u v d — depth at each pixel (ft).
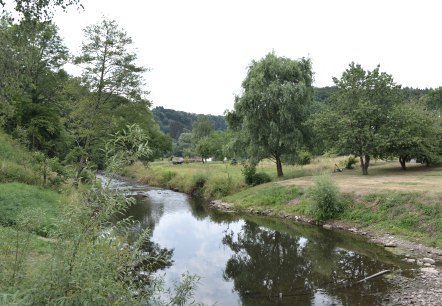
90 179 14.75
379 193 67.56
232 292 37.06
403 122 95.45
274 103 98.37
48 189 68.74
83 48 85.25
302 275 42.09
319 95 174.40
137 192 113.91
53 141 114.01
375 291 36.27
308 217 72.02
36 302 11.55
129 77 89.10
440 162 108.27
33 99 118.21
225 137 218.38
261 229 67.41
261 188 92.94
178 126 454.40
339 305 33.19
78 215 13.35
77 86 86.17
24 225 16.56
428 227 54.54
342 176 98.99
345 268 44.06
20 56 54.60
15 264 14.38
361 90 102.12
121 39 87.81
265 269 44.68
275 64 99.91
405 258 47.03
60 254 12.78
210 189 103.50
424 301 33.37
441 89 223.71
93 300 11.57
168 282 37.58
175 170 139.23
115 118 88.79
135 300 14.03
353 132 95.40
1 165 69.62
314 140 104.47
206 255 50.62
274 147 100.01
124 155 14.43
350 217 65.57
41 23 44.96
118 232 15.55
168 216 79.10
